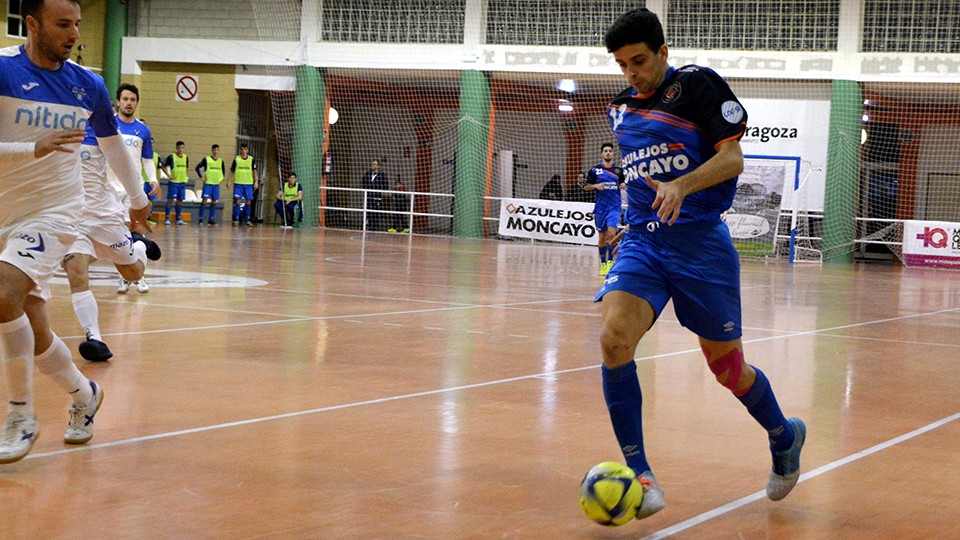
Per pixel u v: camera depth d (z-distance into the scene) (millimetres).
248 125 31703
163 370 5785
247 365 6047
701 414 5078
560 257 20297
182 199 28594
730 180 3490
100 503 3244
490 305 10250
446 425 4613
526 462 3990
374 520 3160
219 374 5711
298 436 4289
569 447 4270
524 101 30828
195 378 5566
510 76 29094
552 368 6402
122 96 8148
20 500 3254
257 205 32656
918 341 8594
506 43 28359
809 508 3482
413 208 32031
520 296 11430
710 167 3252
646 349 7488
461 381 5805
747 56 26438
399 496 3445
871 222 28875
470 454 4090
